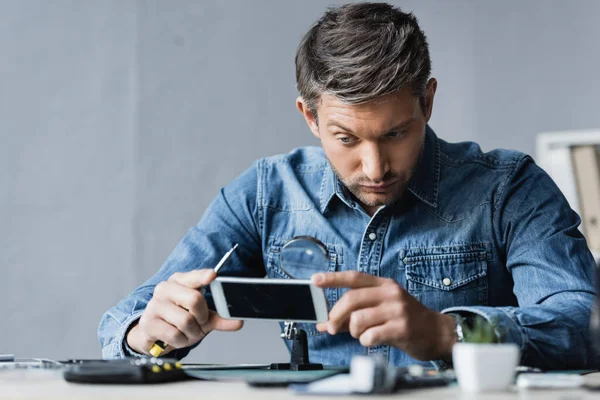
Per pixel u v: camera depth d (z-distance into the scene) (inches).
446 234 73.7
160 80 149.1
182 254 76.0
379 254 74.2
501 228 72.9
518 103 153.3
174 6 150.6
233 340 147.5
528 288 67.5
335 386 39.2
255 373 51.2
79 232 144.3
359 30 62.1
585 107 147.9
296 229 77.2
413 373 46.1
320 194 77.2
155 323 59.9
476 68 156.6
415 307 52.8
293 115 152.3
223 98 151.4
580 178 134.1
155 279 73.6
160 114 148.7
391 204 68.2
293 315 53.2
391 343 52.7
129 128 147.3
